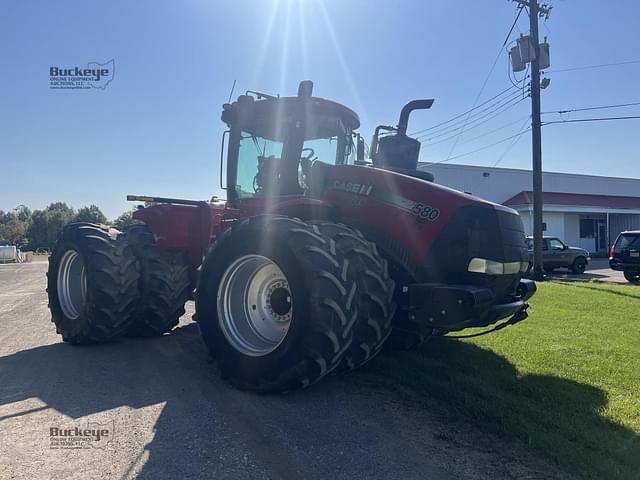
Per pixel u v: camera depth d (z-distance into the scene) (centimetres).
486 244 400
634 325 699
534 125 1642
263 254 396
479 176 3503
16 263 4325
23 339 632
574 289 1150
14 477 273
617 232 3719
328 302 358
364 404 385
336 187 462
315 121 499
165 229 590
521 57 1631
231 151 537
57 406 380
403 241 421
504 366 485
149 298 590
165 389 419
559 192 3844
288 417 358
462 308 364
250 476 275
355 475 278
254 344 419
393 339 520
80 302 606
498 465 293
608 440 322
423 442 321
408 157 545
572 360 509
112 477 273
